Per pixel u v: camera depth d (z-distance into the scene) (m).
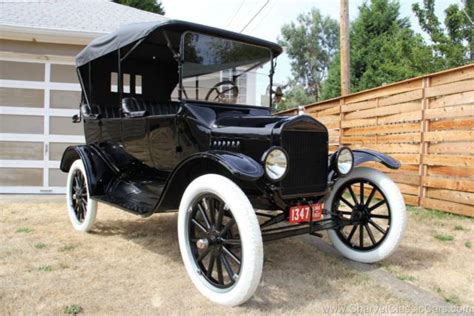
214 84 3.86
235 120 3.44
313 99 30.33
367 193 6.14
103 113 4.74
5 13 7.34
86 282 3.06
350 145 7.27
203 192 2.91
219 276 2.84
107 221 5.13
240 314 2.59
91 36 6.67
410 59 14.21
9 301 2.68
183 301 2.78
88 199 4.46
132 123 4.09
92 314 2.55
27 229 4.61
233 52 3.98
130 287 2.99
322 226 3.34
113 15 8.66
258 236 2.61
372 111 6.70
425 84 5.65
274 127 3.08
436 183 5.51
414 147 5.87
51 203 6.14
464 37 13.05
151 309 2.64
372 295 2.92
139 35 3.60
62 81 6.87
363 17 21.11
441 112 5.42
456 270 3.46
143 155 4.14
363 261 3.62
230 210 2.72
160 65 5.09
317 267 3.51
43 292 2.84
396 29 20.17
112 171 4.46
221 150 3.15
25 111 6.76
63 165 5.01
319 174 3.28
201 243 2.90
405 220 3.45
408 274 3.37
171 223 5.07
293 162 3.10
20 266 3.37
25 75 6.75
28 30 6.43
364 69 20.70
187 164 3.11
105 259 3.63
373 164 6.65
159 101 4.67
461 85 5.13
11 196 6.56
